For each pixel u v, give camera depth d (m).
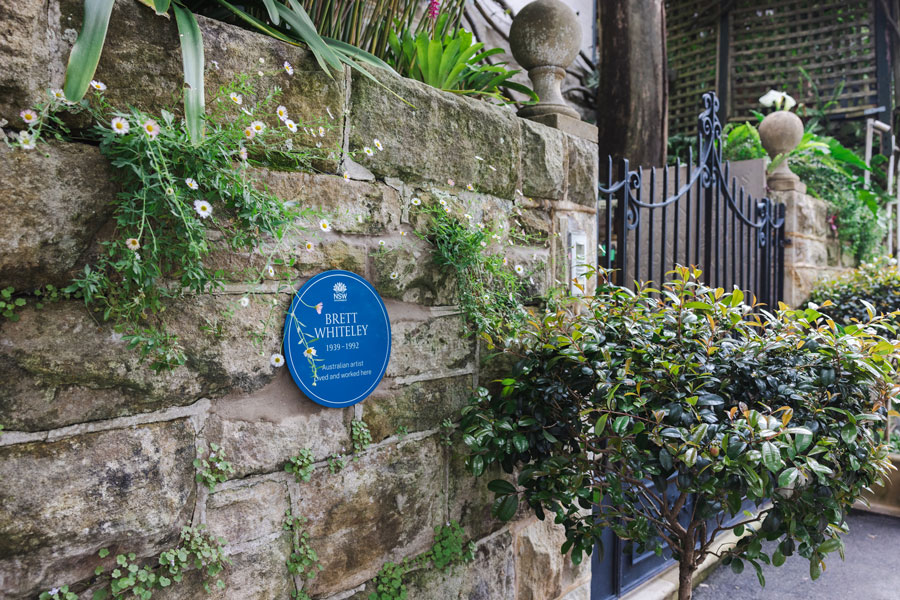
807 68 6.08
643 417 1.68
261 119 1.31
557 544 2.21
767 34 6.15
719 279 3.37
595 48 5.37
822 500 1.62
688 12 6.38
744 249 3.96
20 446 1.02
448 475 1.79
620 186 2.51
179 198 1.11
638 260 2.62
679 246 3.88
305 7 1.68
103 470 1.10
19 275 1.01
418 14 3.09
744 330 1.84
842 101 6.11
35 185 1.01
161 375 1.18
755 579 2.97
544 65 2.22
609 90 4.35
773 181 4.35
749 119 6.19
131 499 1.14
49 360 1.04
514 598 2.03
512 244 1.97
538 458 1.80
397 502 1.63
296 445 1.40
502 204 1.93
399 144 1.59
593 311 1.97
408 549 1.67
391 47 2.07
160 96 1.17
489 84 2.30
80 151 1.06
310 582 1.44
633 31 4.25
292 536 1.40
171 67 1.18
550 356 1.82
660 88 4.33
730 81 6.24
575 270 2.22
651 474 1.61
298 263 1.39
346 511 1.51
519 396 1.80
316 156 1.40
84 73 1.00
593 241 2.32
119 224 1.07
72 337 1.07
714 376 1.73
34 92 1.01
